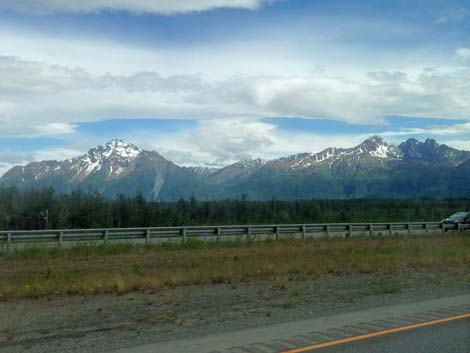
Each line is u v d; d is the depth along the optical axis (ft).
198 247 87.71
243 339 25.00
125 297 40.24
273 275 53.16
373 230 130.52
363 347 23.30
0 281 48.14
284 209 249.55
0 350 24.18
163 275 50.03
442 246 88.69
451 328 26.91
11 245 80.28
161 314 32.71
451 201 402.52
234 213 227.61
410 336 25.26
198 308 34.81
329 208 305.73
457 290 41.32
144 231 97.35
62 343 25.35
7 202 195.93
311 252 78.13
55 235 88.48
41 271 57.31
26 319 31.91
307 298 38.24
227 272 52.34
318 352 22.54
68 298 40.22
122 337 26.32
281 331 26.63
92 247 79.87
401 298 37.42
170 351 22.98
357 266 60.95
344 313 31.58
